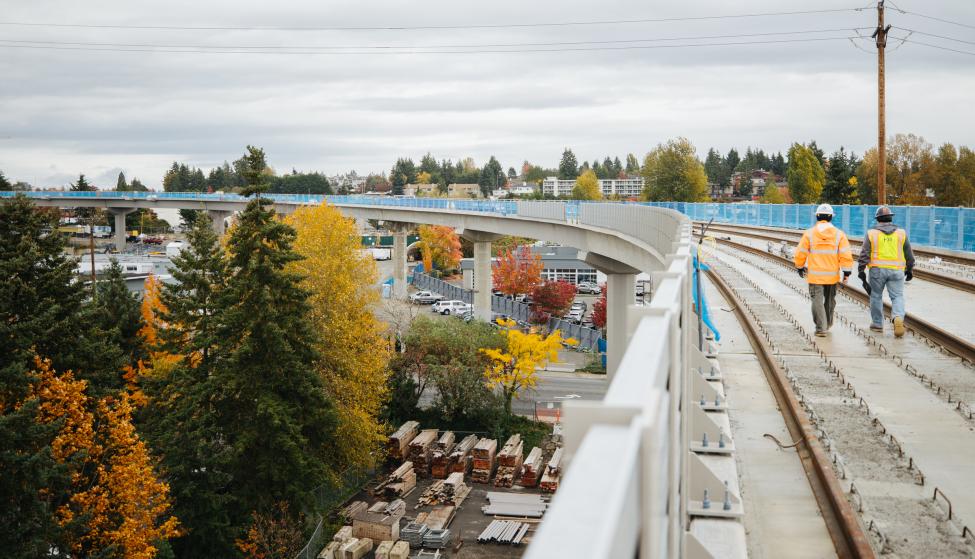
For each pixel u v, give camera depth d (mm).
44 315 25938
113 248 162500
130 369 42250
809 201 115500
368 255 42219
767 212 62281
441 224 84188
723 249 37094
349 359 39031
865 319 14664
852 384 9562
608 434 1574
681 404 4352
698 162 105375
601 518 1147
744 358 11281
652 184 107125
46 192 169125
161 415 34781
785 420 8242
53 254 30891
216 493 30672
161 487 24266
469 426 47375
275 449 32000
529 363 47281
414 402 47969
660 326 2736
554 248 116375
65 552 22609
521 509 36094
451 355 48406
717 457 6570
